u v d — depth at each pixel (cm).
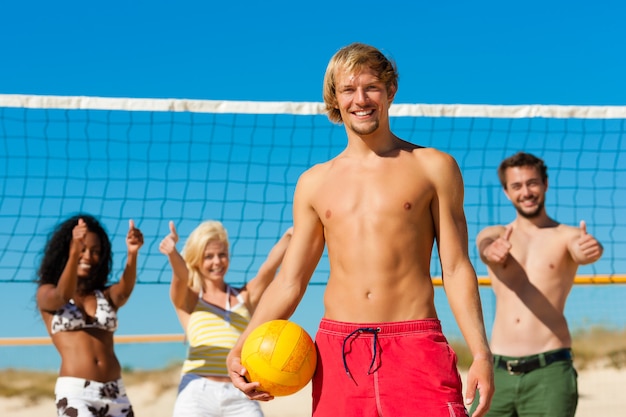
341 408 298
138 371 1430
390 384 293
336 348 304
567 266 534
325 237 322
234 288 569
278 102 695
